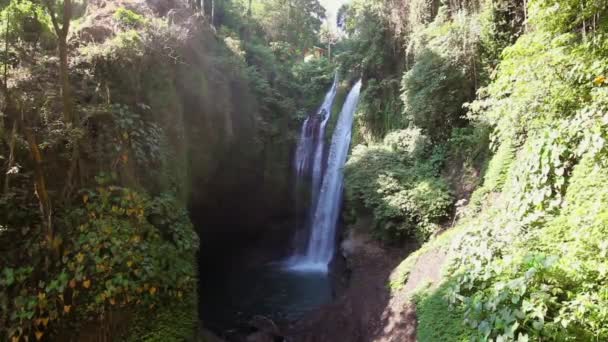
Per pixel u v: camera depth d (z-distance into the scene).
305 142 19.11
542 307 3.69
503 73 6.12
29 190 5.38
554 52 5.32
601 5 5.07
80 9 9.59
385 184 10.82
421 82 10.67
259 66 18.86
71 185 5.61
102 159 6.29
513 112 6.08
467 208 8.26
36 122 5.82
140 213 6.01
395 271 8.71
